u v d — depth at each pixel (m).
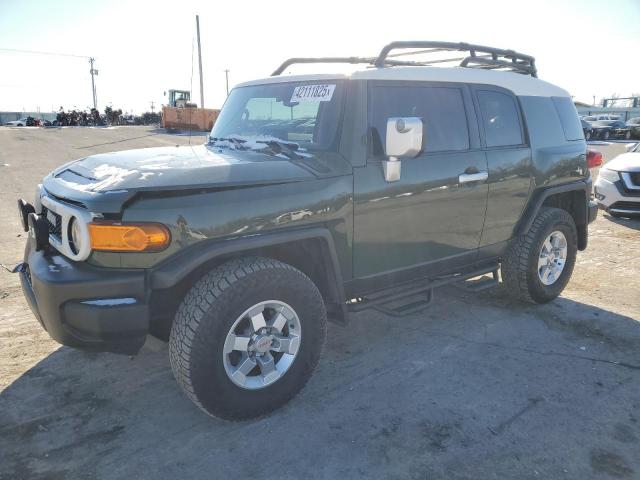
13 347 3.96
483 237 4.26
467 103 4.04
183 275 2.65
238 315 2.82
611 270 6.14
